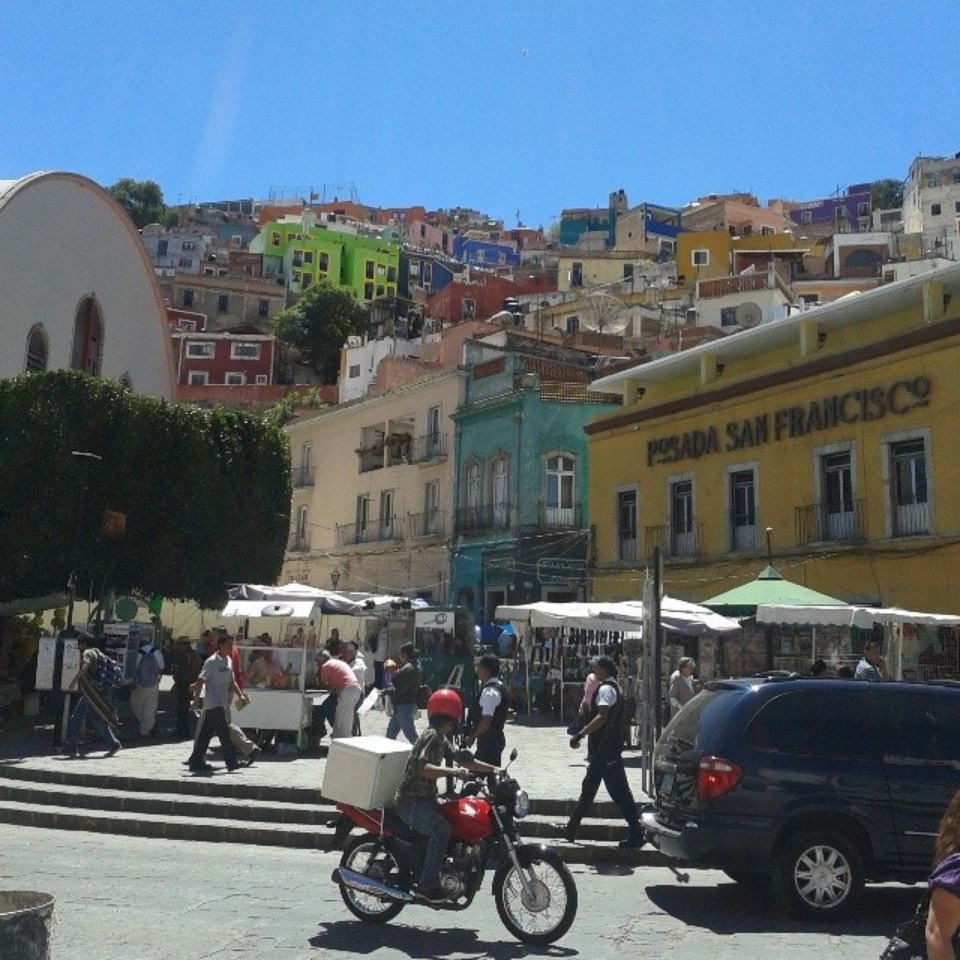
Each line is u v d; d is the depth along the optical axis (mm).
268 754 16719
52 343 29922
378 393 45281
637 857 10617
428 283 109250
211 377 75625
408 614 28938
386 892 7418
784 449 26562
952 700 8445
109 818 12039
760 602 18203
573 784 13938
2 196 27453
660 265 84750
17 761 15180
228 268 103062
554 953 7004
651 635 13406
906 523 23453
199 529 23562
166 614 42219
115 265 33531
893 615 17375
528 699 26188
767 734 8289
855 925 7895
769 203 129625
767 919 8070
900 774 8133
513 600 35938
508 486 37250
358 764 7762
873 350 24234
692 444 29500
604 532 32594
